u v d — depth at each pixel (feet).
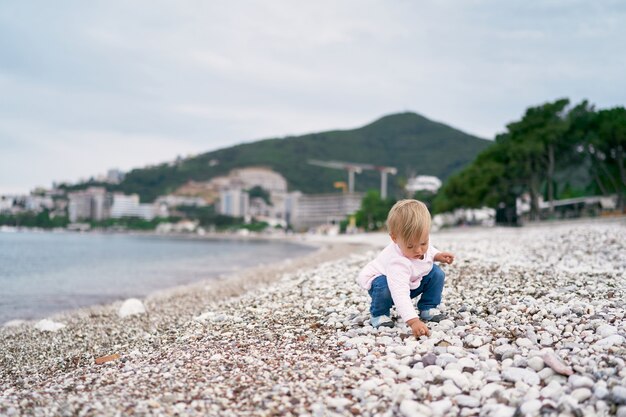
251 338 19.51
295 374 14.20
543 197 242.17
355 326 19.43
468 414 11.18
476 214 307.78
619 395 10.82
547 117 191.31
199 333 22.25
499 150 211.61
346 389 12.85
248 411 11.91
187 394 13.17
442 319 19.44
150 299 46.44
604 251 46.19
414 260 17.85
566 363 13.52
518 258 43.65
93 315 37.58
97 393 13.69
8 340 29.30
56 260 134.92
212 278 74.64
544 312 19.19
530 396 11.46
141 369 16.42
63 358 23.25
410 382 12.89
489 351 15.21
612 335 15.26
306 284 33.68
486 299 23.22
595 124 173.88
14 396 14.11
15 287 64.54
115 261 132.46
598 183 185.47
